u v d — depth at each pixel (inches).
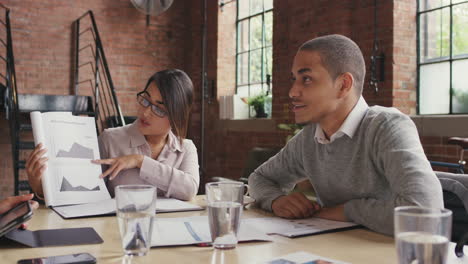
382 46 153.6
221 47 240.5
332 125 57.6
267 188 61.7
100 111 239.1
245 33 236.5
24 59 222.2
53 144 60.1
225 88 242.1
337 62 53.7
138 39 249.9
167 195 67.9
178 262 34.8
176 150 74.8
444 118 135.0
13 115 167.6
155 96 70.5
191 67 257.8
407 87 152.9
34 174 57.2
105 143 73.6
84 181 60.6
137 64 249.6
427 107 151.8
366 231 47.2
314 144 62.3
